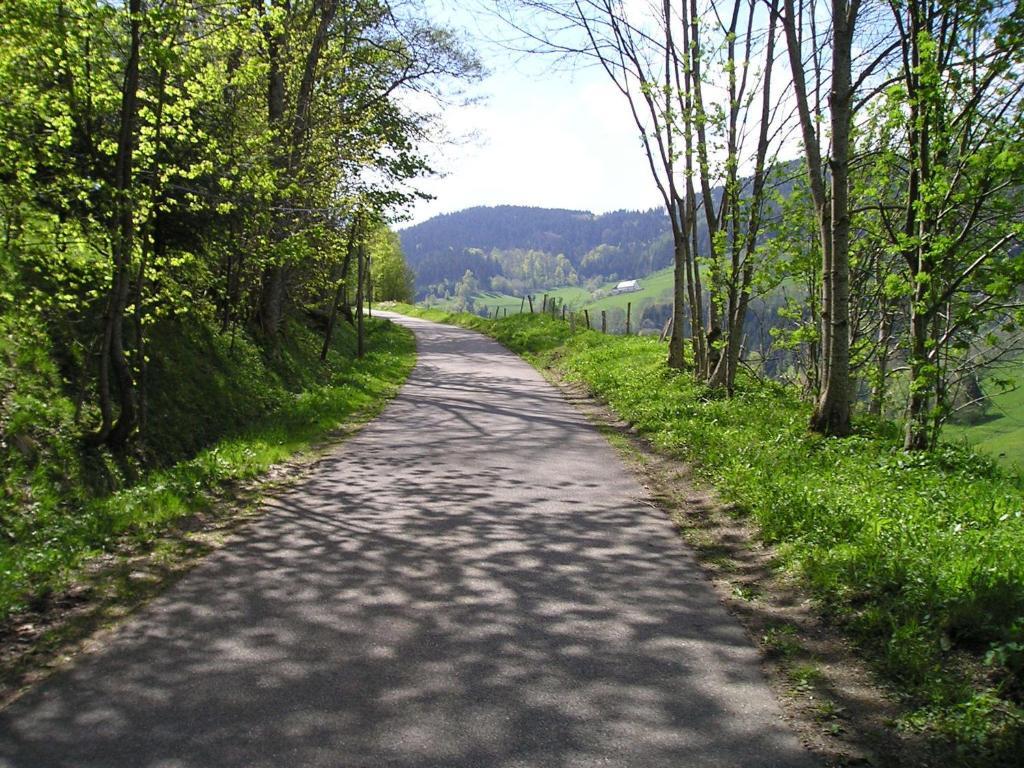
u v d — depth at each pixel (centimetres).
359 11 1881
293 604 512
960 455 922
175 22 836
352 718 366
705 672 415
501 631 468
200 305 1366
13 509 701
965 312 912
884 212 1132
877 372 1306
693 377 1539
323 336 2667
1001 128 901
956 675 394
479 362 2497
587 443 1116
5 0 749
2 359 883
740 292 1355
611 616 492
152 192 910
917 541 562
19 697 392
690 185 1516
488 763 329
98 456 868
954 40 923
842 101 931
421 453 1043
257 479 896
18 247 910
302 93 1750
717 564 598
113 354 888
